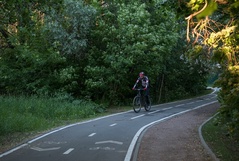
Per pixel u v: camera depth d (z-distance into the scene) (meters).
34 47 23.31
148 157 8.66
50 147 9.88
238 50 7.35
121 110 21.58
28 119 14.76
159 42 24.55
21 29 18.56
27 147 9.95
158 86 29.36
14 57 24.53
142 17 23.34
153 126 13.85
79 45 22.55
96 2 23.80
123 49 23.56
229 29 7.15
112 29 23.19
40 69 23.70
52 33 22.36
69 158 8.52
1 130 12.42
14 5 11.75
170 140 10.89
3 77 23.36
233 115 7.15
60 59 22.55
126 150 9.36
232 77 7.13
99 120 16.11
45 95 21.86
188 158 8.56
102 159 8.39
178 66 31.94
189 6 6.36
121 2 24.58
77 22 22.42
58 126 14.77
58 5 12.67
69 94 22.39
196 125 14.24
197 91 38.38
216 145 10.06
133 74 25.16
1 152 9.39
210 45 7.79
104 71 23.44
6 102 18.16
